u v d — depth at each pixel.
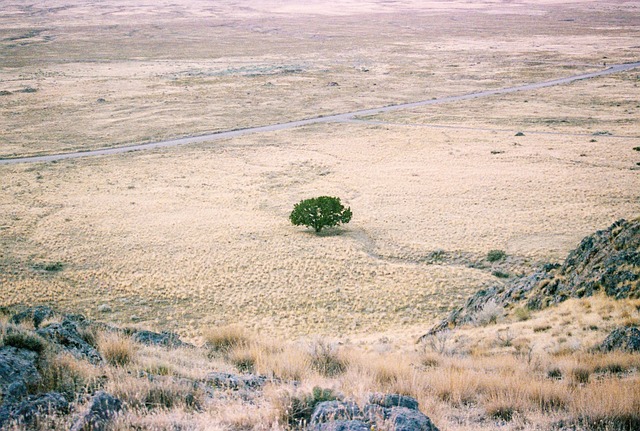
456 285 42.66
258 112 140.50
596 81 168.88
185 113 139.62
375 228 60.03
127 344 11.13
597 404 8.77
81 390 7.85
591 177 76.19
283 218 65.31
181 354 12.64
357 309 38.97
